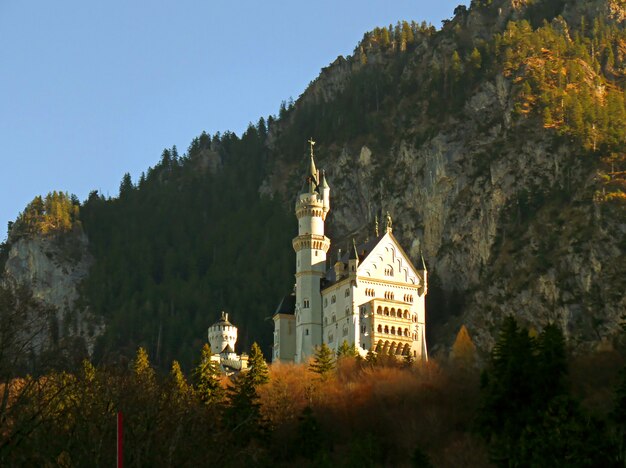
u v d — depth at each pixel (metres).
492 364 127.62
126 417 87.31
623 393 92.75
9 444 80.00
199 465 88.56
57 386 89.12
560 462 83.31
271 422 129.75
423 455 111.25
